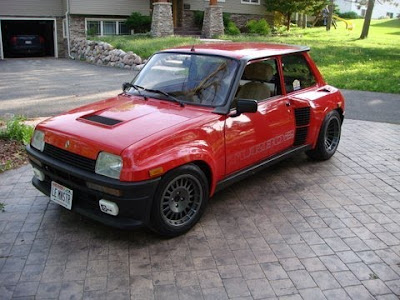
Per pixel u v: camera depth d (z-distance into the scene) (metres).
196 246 3.94
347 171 5.86
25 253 3.79
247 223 4.38
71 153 3.86
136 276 3.50
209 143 4.13
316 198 5.00
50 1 21.73
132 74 14.95
